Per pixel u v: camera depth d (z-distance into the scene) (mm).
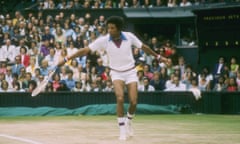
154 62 35562
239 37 38844
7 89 32969
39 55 37188
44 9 42938
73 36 39250
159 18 42500
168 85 33125
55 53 36844
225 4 39469
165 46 39031
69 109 31359
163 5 43312
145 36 41188
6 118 27562
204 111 31625
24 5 48781
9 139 15828
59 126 21375
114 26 15281
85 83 33562
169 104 31859
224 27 39219
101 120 25500
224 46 39594
